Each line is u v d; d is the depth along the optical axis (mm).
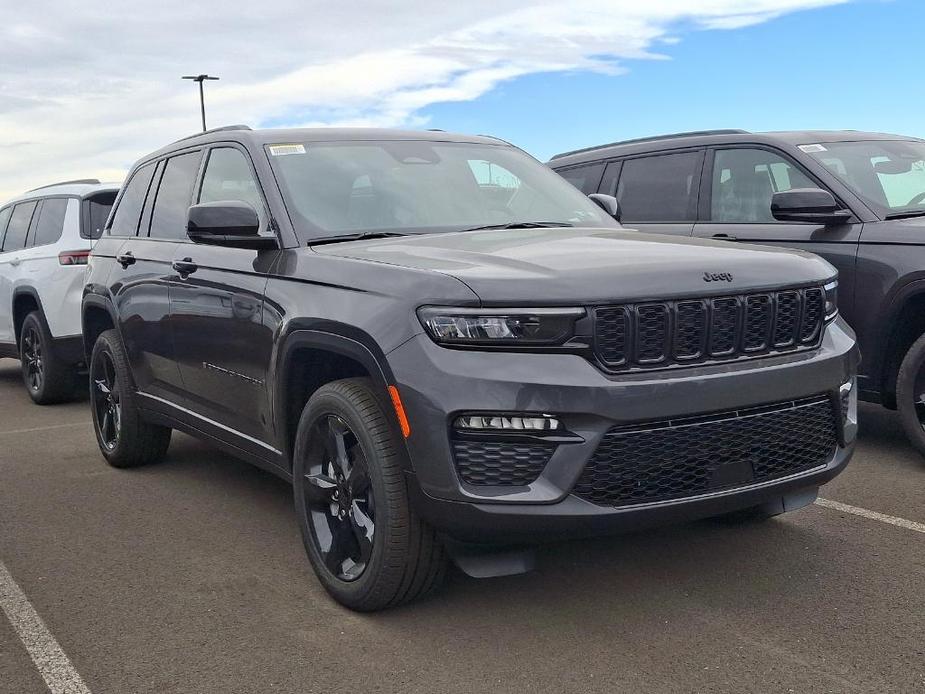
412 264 3502
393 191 4488
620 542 4266
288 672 3186
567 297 3137
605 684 3018
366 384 3564
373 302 3443
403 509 3359
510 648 3293
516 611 3590
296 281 3916
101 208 8438
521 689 3010
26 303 8766
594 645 3291
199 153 5184
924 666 3061
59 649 3418
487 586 3830
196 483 5598
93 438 7023
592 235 4113
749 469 3367
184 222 5121
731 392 3266
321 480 3773
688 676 3049
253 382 4234
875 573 3834
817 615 3463
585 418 3098
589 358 3152
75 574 4156
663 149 6902
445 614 3590
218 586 3963
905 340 5434
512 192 4832
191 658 3311
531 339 3127
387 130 5008
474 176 4816
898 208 5637
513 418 3109
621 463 3154
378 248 3873
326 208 4285
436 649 3307
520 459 3131
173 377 5102
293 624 3557
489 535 3180
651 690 2971
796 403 3475
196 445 6578
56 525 4863
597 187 7285
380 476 3367
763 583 3770
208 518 4906
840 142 6191
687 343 3287
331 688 3066
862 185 5770
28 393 9531
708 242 3949
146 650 3387
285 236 4145
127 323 5520
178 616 3668
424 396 3182
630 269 3301
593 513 3113
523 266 3354
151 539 4594
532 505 3104
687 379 3205
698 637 3316
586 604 3631
